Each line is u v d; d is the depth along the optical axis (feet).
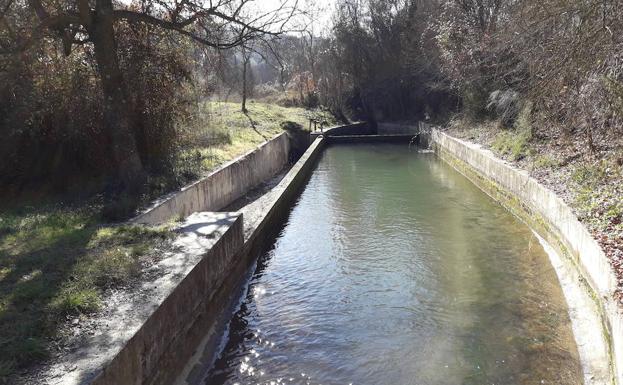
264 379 20.21
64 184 37.47
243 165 53.47
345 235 39.32
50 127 38.04
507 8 38.42
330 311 25.95
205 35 41.39
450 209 46.26
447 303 26.27
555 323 23.30
